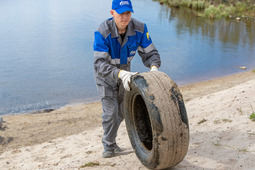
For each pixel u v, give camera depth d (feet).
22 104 34.04
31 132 26.22
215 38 67.67
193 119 19.54
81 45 59.52
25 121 29.25
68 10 98.22
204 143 14.85
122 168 13.19
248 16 94.99
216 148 13.97
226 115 18.45
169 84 11.30
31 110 32.55
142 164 12.65
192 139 15.78
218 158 12.91
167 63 50.03
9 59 51.39
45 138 24.61
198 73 45.21
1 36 66.80
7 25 77.77
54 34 68.18
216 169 12.00
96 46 13.21
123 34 13.47
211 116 19.08
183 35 69.72
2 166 18.58
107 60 13.47
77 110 32.12
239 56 53.83
